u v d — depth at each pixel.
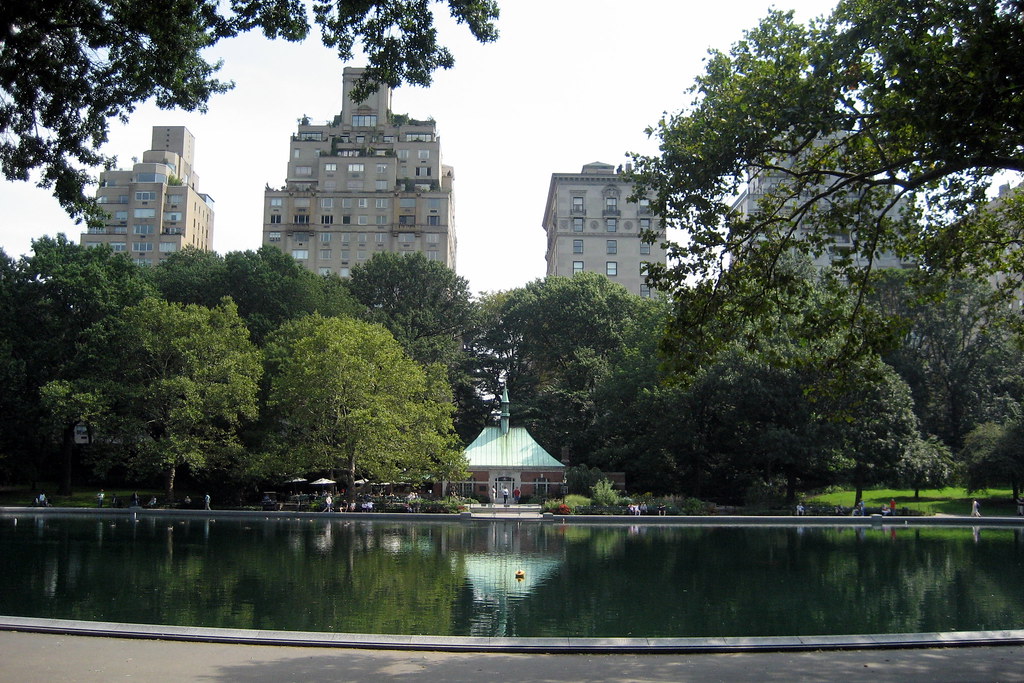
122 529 48.34
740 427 71.69
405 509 62.38
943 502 72.00
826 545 42.41
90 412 62.34
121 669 13.95
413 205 144.50
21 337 69.00
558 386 87.12
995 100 14.16
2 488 73.69
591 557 36.28
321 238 143.62
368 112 153.25
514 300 94.62
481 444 76.56
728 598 25.78
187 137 170.50
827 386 21.19
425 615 22.44
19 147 19.98
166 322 65.06
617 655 15.83
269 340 75.12
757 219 20.11
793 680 13.56
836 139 19.52
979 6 14.89
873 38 16.08
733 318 20.45
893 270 79.69
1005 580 29.95
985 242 22.62
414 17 18.64
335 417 62.75
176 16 18.17
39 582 27.66
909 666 14.65
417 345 86.25
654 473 75.06
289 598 24.83
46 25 17.84
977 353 80.75
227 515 58.47
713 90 19.44
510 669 14.46
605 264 133.00
